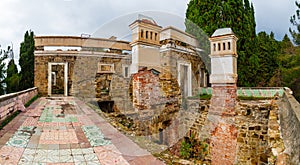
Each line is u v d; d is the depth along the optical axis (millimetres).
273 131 3561
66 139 2574
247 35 8109
